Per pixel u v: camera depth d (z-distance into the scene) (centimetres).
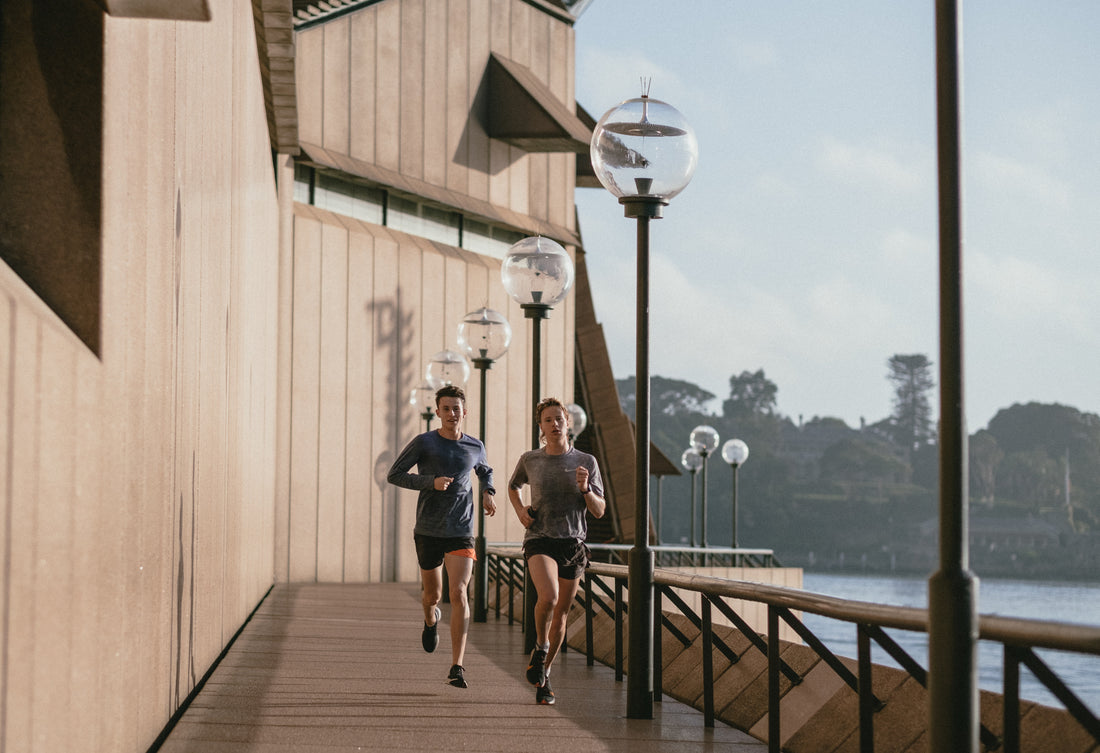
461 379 1959
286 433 2261
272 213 1933
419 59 2648
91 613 408
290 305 2283
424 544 855
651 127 718
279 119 1864
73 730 383
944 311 379
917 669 491
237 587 1145
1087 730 353
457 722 706
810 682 656
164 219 561
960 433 377
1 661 304
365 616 1498
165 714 623
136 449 495
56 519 357
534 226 2953
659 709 775
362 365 2434
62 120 419
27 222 415
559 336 3003
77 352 382
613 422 3528
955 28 382
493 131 2836
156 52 530
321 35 2405
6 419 304
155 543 554
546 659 796
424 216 2681
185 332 650
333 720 703
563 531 788
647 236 736
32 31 420
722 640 790
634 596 738
